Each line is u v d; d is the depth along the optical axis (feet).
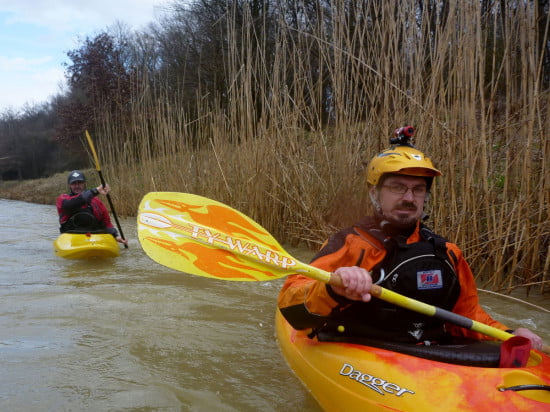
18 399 7.70
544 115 13.88
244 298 13.44
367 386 6.32
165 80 34.78
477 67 14.75
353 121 17.38
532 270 13.17
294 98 19.33
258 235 8.50
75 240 19.42
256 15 29.45
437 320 7.33
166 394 7.88
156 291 14.06
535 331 10.82
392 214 7.07
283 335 9.52
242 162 22.16
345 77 17.70
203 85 36.70
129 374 8.63
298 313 7.05
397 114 15.08
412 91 15.28
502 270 13.70
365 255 7.07
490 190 13.98
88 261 18.79
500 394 5.60
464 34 13.38
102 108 43.19
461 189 14.30
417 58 14.62
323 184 18.78
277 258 7.29
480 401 5.57
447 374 6.00
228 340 10.26
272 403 7.51
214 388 8.07
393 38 15.12
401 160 6.87
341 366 6.88
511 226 13.48
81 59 54.08
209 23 38.81
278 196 20.94
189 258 8.02
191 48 38.99
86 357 9.36
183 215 8.78
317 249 19.12
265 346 9.91
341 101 17.48
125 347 9.86
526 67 12.59
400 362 6.37
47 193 63.93
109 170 38.17
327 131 19.63
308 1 20.97
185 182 26.71
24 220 36.40
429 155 14.82
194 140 28.22
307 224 19.85
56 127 72.59
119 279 15.67
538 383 5.75
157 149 29.19
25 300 13.14
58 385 8.20
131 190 34.45
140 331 10.78
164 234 8.35
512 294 13.29
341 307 7.04
